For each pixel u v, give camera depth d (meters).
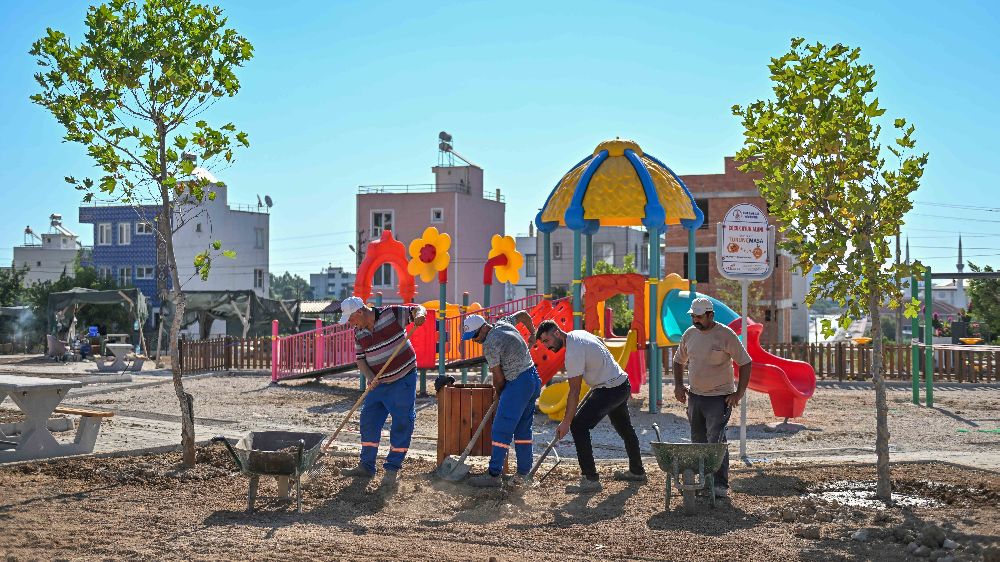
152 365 32.69
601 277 16.61
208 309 39.72
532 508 8.24
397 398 9.43
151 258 61.94
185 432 9.89
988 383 23.36
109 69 9.40
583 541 7.07
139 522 7.45
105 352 38.22
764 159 9.01
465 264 59.41
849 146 8.48
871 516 7.84
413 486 9.10
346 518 7.76
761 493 8.89
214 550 6.63
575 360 9.07
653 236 16.31
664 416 15.94
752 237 11.40
